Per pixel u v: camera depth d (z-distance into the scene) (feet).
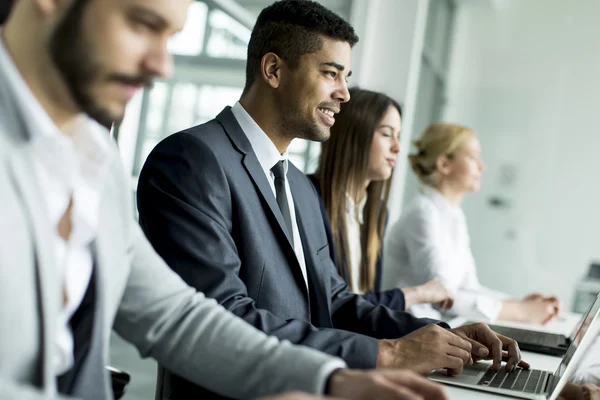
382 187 9.49
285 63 6.40
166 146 5.74
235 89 12.71
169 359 3.84
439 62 22.06
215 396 4.77
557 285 21.53
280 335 4.96
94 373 3.24
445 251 11.23
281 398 2.64
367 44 16.97
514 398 4.64
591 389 4.62
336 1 17.08
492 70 22.77
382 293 8.60
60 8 2.79
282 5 6.51
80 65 2.81
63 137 2.98
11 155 2.72
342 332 5.10
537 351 7.13
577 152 21.79
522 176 22.18
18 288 2.69
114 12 2.80
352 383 3.37
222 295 5.12
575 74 22.03
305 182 7.12
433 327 5.25
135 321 3.85
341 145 8.95
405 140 17.58
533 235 21.93
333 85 6.50
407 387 3.37
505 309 10.50
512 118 22.48
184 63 11.50
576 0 22.12
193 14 11.58
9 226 2.65
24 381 2.81
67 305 3.13
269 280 5.73
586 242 21.49
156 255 3.99
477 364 5.64
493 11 22.76
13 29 2.89
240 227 5.67
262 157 6.27
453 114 22.97
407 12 16.89
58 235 3.09
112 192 3.36
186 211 5.37
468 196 22.52
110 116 2.94
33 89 2.91
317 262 6.58
